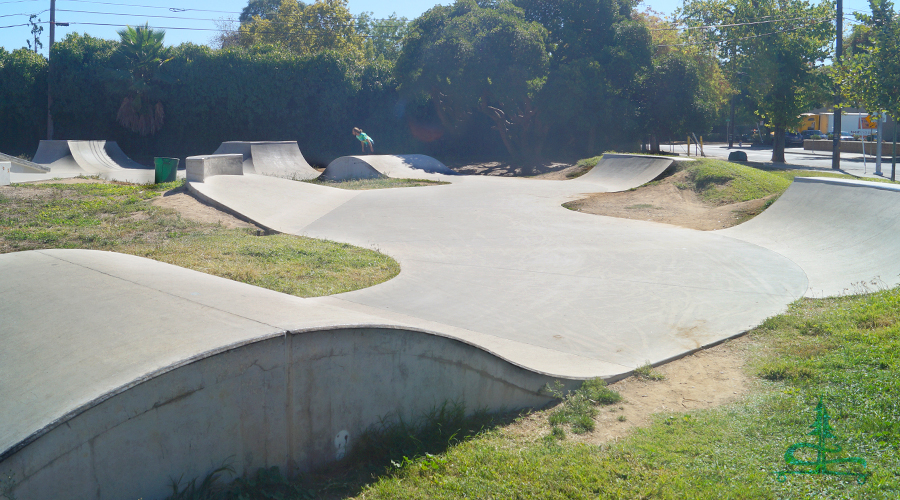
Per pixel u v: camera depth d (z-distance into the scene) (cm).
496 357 466
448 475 365
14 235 1024
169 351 331
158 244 994
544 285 824
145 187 1658
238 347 330
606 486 349
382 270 892
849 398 434
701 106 3028
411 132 3566
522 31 2608
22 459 268
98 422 289
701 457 381
